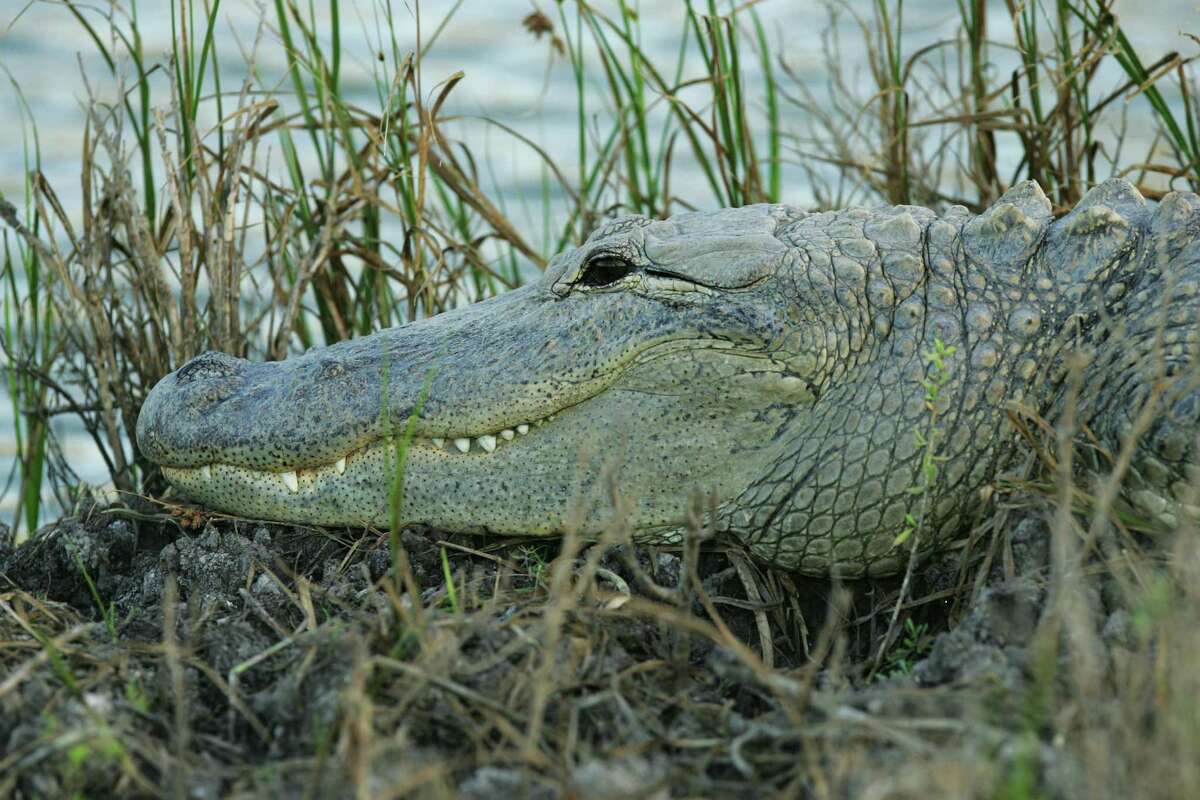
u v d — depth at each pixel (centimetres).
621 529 1100
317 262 1658
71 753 833
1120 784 780
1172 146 1808
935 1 3356
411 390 1218
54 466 1861
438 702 928
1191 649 827
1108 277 1191
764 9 3384
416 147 1852
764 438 1184
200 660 1038
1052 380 1175
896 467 1162
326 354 1280
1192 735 768
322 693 950
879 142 2114
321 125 1753
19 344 1741
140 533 1374
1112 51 1683
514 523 1216
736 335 1166
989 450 1165
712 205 2502
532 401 1193
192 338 1627
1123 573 1005
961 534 1186
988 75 2227
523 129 3083
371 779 827
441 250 1736
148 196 1694
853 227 1238
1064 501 980
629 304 1195
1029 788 773
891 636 1105
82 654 1018
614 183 2220
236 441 1252
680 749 896
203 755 905
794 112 2642
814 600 1233
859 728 847
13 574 1331
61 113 3300
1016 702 872
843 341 1179
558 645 979
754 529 1192
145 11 4006
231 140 1638
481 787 830
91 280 1636
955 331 1178
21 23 4059
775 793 833
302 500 1257
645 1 4191
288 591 1161
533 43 3731
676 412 1186
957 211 1291
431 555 1220
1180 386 1066
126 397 1656
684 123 1878
